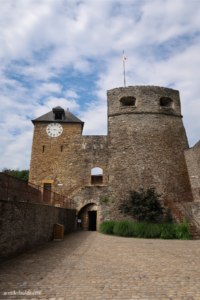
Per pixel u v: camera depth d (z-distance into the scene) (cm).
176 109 2361
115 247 997
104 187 2128
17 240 777
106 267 636
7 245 705
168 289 457
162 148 2166
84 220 2095
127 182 2080
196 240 1275
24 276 539
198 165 2017
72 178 2216
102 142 2316
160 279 524
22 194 966
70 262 693
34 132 2375
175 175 2092
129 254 833
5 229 696
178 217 1622
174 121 2306
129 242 1169
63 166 2255
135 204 1694
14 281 501
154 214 1619
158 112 2283
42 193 1197
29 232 888
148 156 2128
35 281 504
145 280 517
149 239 1316
